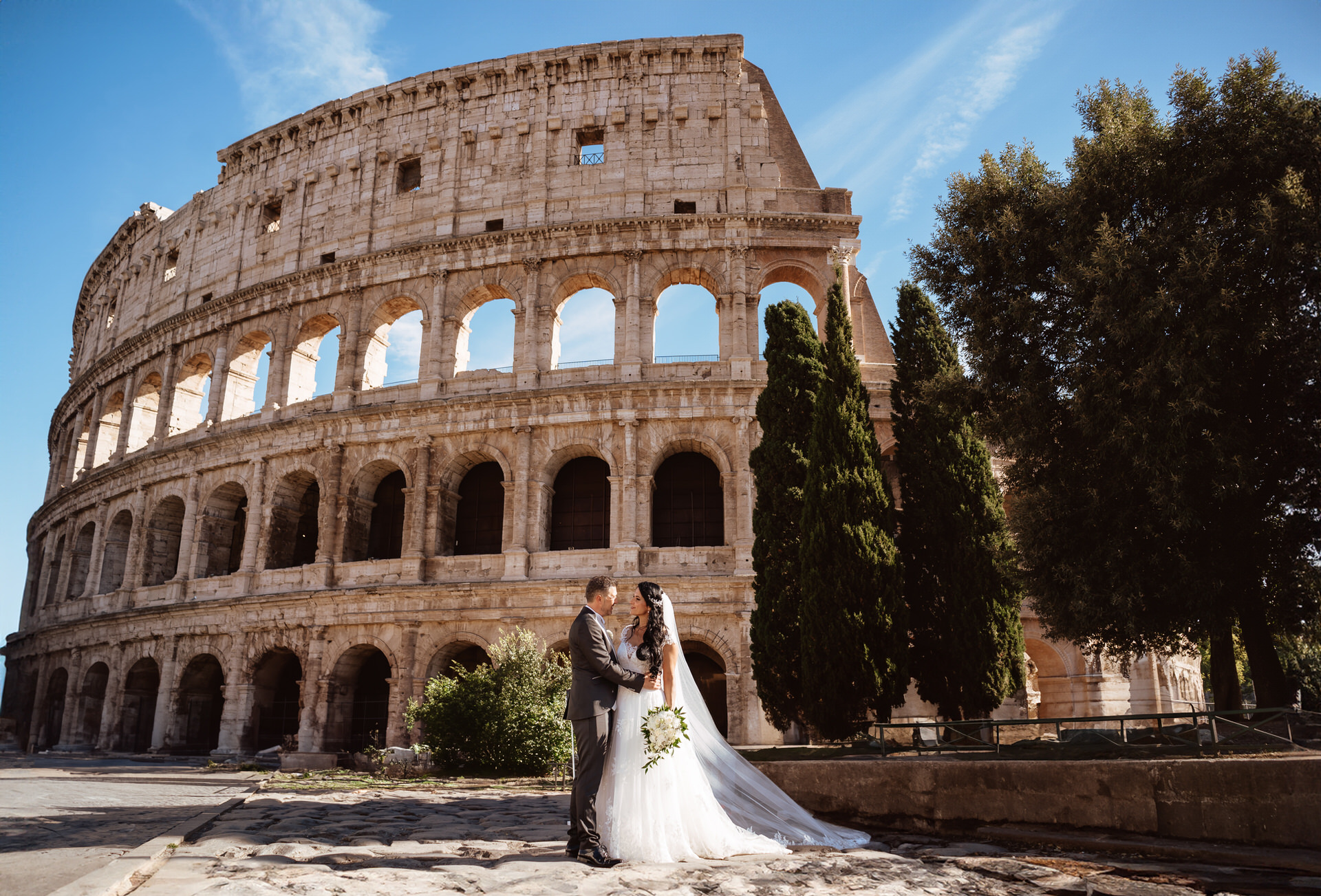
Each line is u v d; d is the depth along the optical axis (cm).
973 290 2809
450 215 5159
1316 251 2061
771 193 4959
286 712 4938
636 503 4375
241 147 5997
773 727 3884
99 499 6144
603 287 5038
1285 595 2427
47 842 1204
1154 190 2420
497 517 4803
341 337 5175
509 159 5203
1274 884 911
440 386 4847
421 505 4616
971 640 3266
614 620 4169
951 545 3400
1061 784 1224
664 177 5012
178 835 1266
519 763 3200
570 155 5122
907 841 1291
